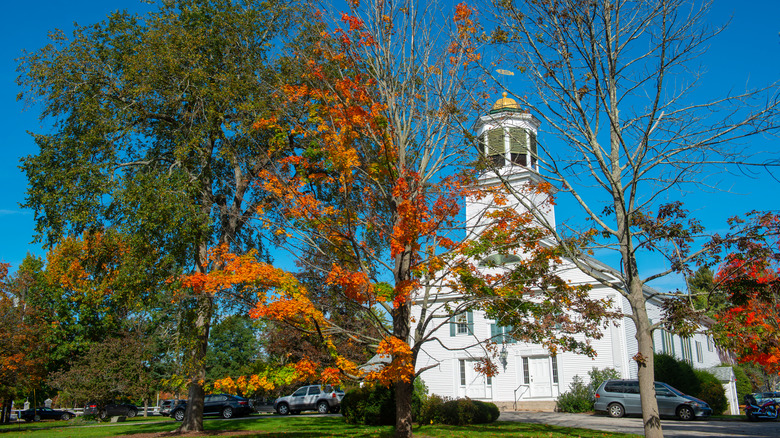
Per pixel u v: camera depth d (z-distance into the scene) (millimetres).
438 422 19375
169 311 19625
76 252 38812
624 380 22547
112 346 33938
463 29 12930
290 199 12188
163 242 16781
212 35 17859
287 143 13539
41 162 17312
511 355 27031
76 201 16797
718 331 9547
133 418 39375
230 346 47906
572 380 25484
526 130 12258
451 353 28219
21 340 30109
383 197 13086
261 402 35219
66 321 38875
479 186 12578
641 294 10516
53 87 17406
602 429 16922
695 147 10312
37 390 42250
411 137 13539
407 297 11117
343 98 12586
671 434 15883
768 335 9367
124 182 17047
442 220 11648
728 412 30453
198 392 18781
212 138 18609
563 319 11758
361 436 15031
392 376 10500
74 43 17688
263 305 10523
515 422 19562
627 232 10125
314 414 29094
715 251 9875
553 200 12266
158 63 17328
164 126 19141
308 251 13023
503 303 12359
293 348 30219
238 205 18500
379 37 13281
